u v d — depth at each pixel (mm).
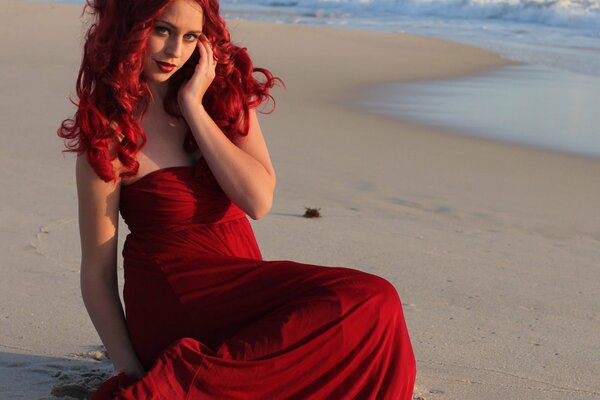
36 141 9914
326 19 32000
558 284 6156
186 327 3758
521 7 32312
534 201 8625
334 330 3541
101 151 3682
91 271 3891
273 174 4000
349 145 10828
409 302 5609
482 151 10906
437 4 34812
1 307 5191
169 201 3783
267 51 20438
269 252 6492
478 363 4699
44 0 31859
